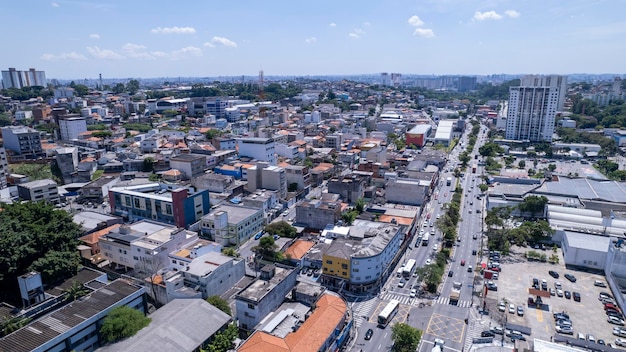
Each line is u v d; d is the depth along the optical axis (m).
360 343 111.50
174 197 172.62
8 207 138.50
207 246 141.75
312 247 159.12
